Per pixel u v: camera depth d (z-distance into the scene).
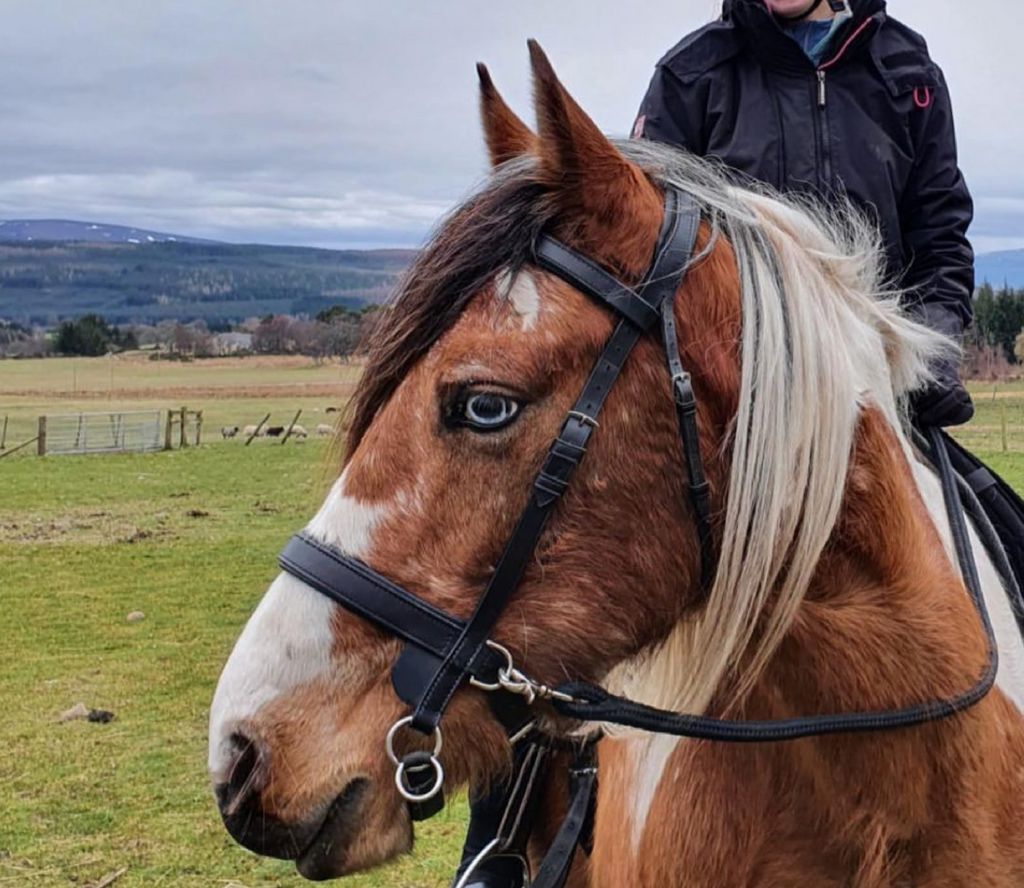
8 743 6.48
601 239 1.52
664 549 1.49
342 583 1.49
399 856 1.54
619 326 1.48
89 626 9.51
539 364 1.45
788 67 2.32
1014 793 1.69
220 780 1.52
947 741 1.60
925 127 2.39
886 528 1.59
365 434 1.56
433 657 1.47
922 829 1.62
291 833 1.47
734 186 1.84
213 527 15.34
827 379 1.50
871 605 1.59
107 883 4.70
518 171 1.58
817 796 1.66
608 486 1.47
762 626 1.53
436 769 1.47
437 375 1.48
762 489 1.47
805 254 1.61
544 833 2.55
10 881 4.70
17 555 13.16
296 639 1.50
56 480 21.06
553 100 1.49
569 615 1.47
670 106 2.43
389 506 1.49
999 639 1.80
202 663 8.26
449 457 1.47
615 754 2.17
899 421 1.84
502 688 1.49
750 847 1.73
